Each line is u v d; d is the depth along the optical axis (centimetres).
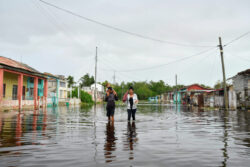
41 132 639
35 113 1527
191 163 340
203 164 335
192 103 3822
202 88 6181
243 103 2417
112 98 986
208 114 1505
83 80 9869
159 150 422
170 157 373
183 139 539
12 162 340
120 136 576
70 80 7456
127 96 1034
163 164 334
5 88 2352
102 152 404
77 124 848
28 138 541
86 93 5075
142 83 10712
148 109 2233
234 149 434
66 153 395
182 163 339
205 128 750
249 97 2308
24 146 451
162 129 718
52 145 462
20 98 2192
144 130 692
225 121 1005
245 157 376
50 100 3028
